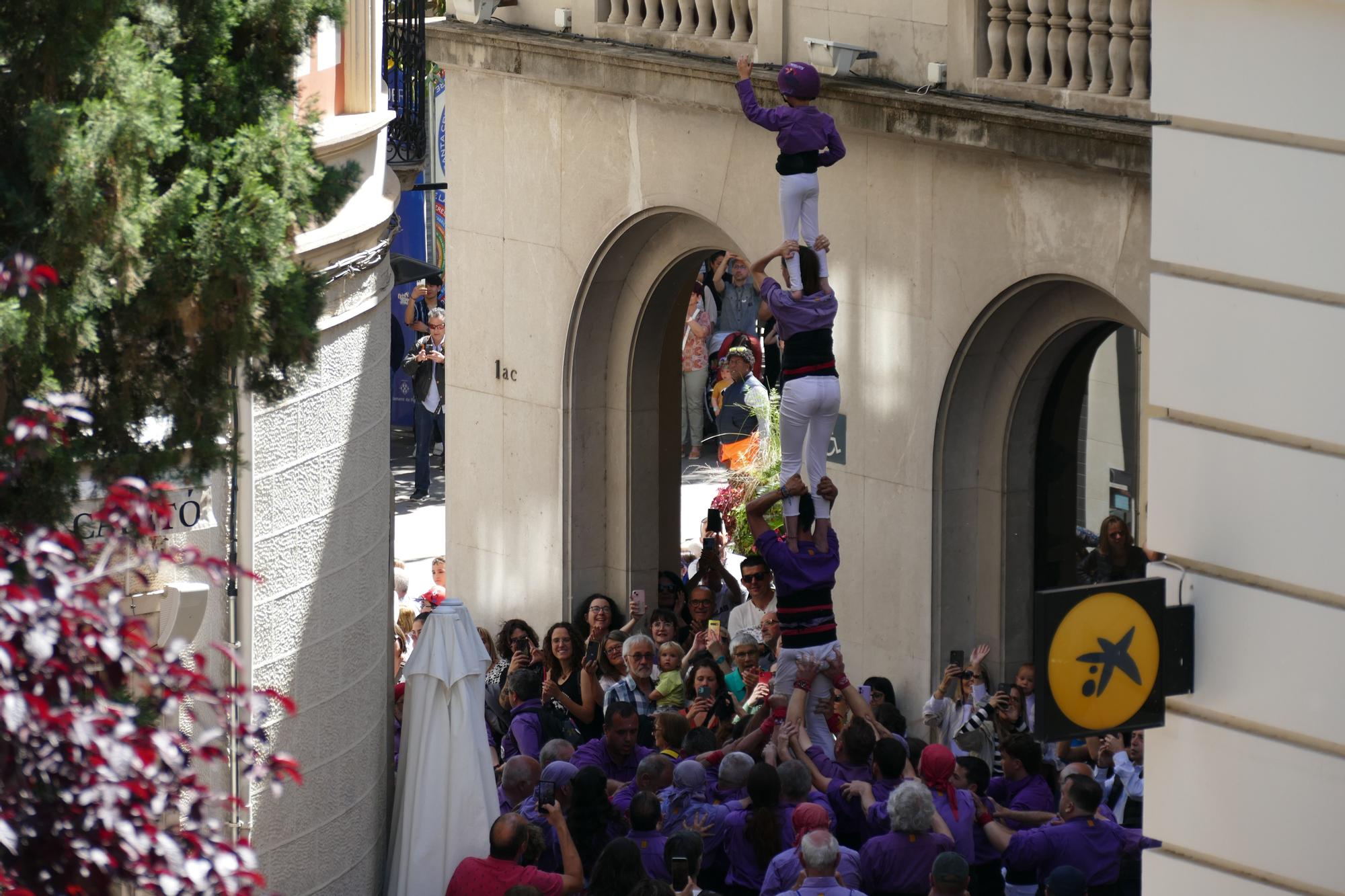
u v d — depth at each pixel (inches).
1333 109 372.8
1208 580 402.3
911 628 800.9
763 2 825.5
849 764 566.3
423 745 605.3
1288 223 381.4
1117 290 705.0
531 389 975.0
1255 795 398.0
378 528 620.7
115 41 388.5
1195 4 391.2
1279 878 396.5
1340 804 384.2
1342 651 380.5
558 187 946.7
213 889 263.4
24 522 390.0
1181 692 404.5
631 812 528.7
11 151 396.8
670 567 991.0
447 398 1024.2
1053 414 785.6
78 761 253.3
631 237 926.4
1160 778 415.2
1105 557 792.3
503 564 1003.3
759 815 526.3
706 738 596.1
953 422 782.5
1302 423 382.6
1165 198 401.4
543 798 536.7
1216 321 395.5
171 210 398.6
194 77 421.1
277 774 294.4
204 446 434.3
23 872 249.4
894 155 787.4
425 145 814.5
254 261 418.3
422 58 804.0
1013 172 739.4
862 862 507.2
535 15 948.0
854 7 791.1
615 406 964.0
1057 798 610.9
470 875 515.2
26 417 319.0
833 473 831.1
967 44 740.0
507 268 979.9
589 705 730.2
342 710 588.7
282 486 547.5
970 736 710.5
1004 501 784.3
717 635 778.8
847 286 814.5
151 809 261.9
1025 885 569.6
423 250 1405.0
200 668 460.1
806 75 559.2
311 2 435.8
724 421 1398.9
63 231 378.6
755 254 850.1
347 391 586.9
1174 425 406.6
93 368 422.9
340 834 588.7
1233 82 386.9
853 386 817.5
